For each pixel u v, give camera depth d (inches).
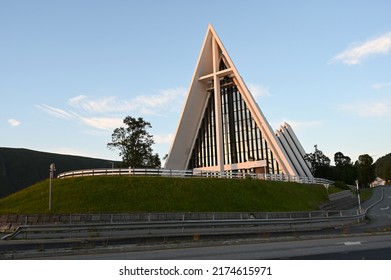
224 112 2536.9
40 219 921.5
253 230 872.9
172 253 502.3
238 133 2444.6
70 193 1082.7
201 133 2561.5
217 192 1245.1
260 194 1360.7
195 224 805.9
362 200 2252.7
